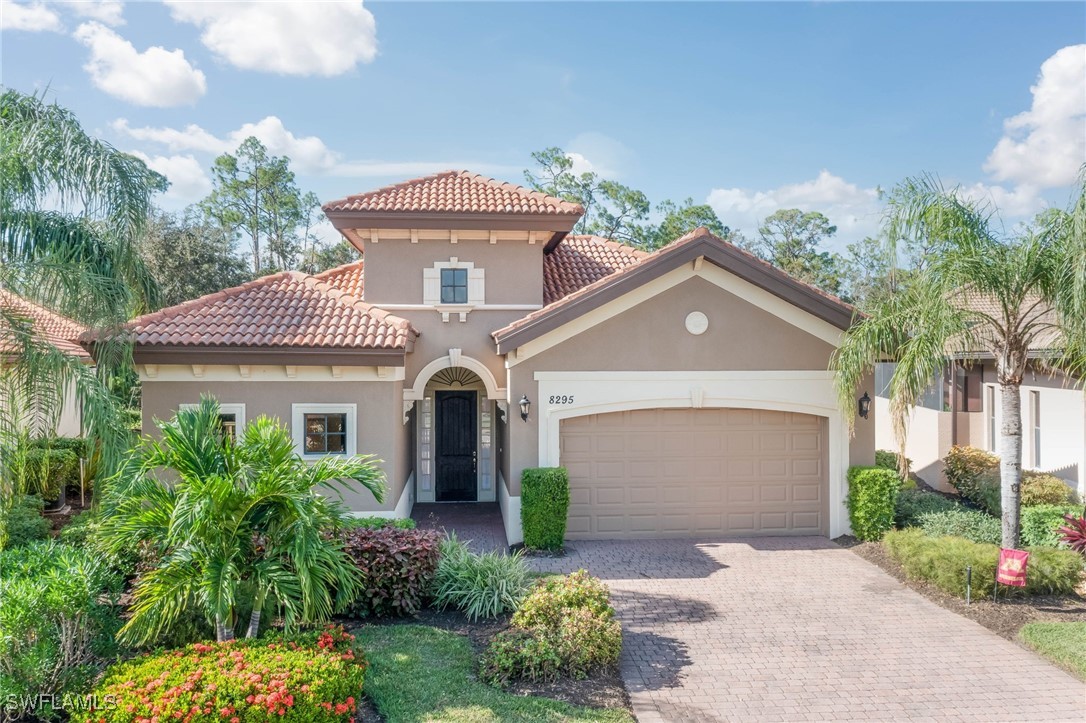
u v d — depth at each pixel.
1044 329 11.43
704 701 8.02
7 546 11.63
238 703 6.00
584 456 14.93
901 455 12.16
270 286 15.77
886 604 11.17
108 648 7.63
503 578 10.70
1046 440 16.62
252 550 7.81
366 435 14.09
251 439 7.92
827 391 14.98
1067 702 8.00
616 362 14.66
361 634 9.41
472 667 8.50
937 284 11.26
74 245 12.06
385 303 16.42
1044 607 10.77
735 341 14.81
